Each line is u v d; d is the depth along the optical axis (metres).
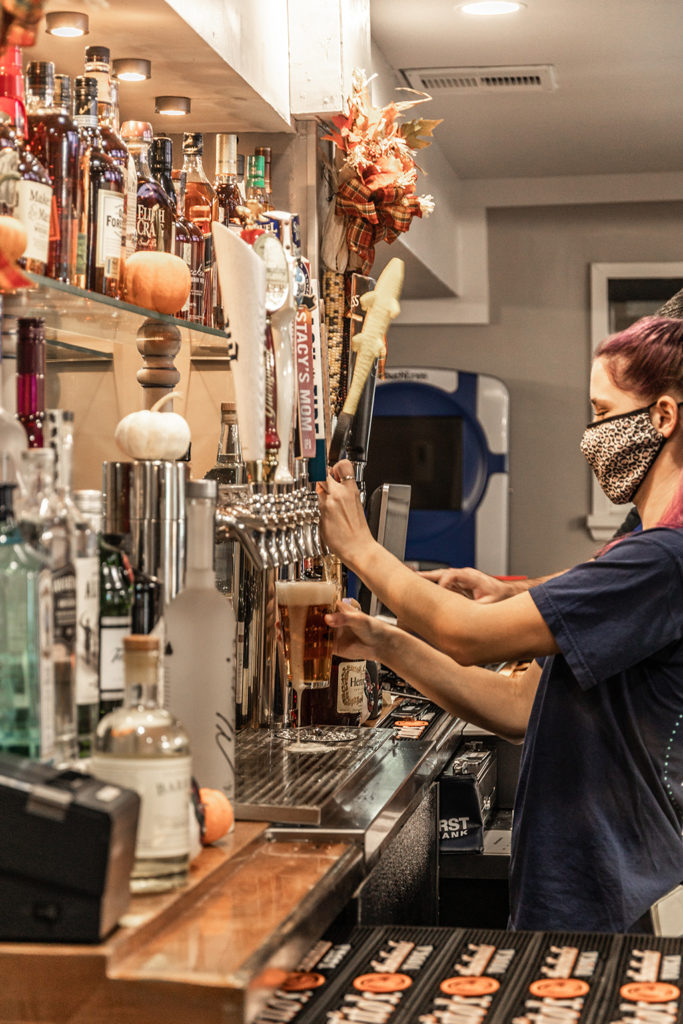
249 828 1.31
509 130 4.14
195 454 2.11
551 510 5.01
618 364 1.73
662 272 4.89
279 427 1.78
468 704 1.90
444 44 3.31
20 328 1.19
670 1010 0.99
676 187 4.77
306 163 2.51
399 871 1.61
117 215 1.45
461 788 2.32
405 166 2.58
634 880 1.60
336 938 1.20
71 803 0.92
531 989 1.04
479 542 4.71
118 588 1.17
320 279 2.58
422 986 1.06
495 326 5.04
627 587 1.60
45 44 1.91
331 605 1.77
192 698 1.30
